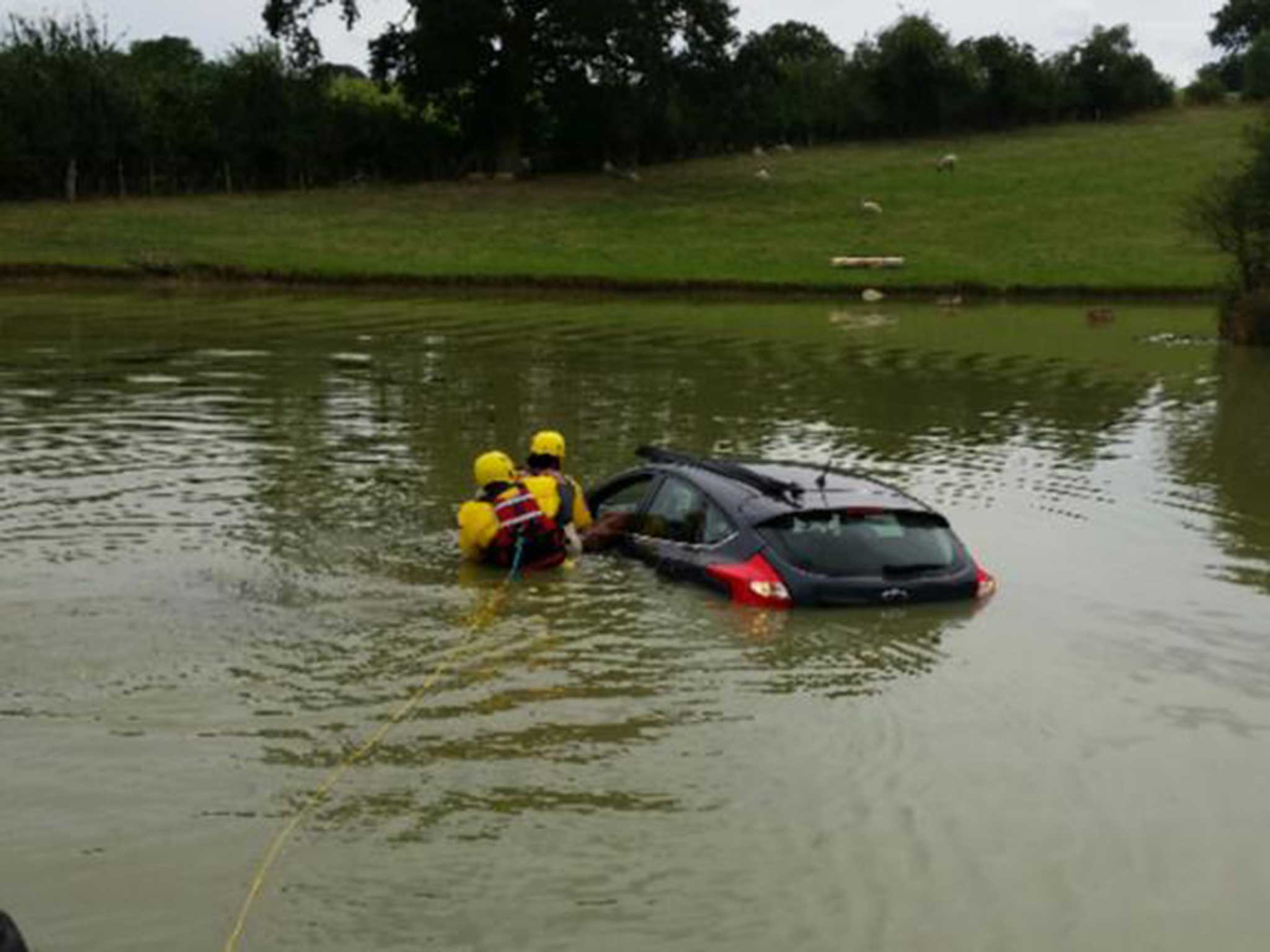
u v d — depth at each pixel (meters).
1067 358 27.72
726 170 72.19
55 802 6.12
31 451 14.82
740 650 8.38
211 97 63.00
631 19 63.91
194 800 6.16
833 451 16.25
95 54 58.72
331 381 21.55
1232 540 11.77
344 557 10.48
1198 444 17.14
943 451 16.36
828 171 71.56
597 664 8.08
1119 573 10.59
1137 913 5.41
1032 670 8.18
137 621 8.69
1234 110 88.06
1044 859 5.81
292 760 6.61
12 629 8.46
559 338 29.36
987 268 48.44
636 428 17.50
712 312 37.34
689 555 10.01
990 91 82.31
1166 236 55.16
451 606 9.24
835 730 7.14
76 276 42.50
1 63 58.03
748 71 69.38
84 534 11.04
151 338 27.70
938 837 5.98
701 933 5.15
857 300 42.88
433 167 68.56
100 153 58.00
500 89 67.94
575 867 5.62
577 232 54.81
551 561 10.25
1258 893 5.58
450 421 17.69
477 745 6.83
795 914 5.30
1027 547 11.41
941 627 8.99
